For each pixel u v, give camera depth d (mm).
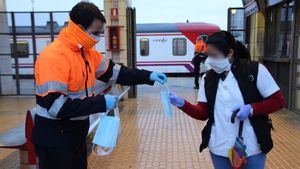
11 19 11586
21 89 11836
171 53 20031
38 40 11625
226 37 2438
